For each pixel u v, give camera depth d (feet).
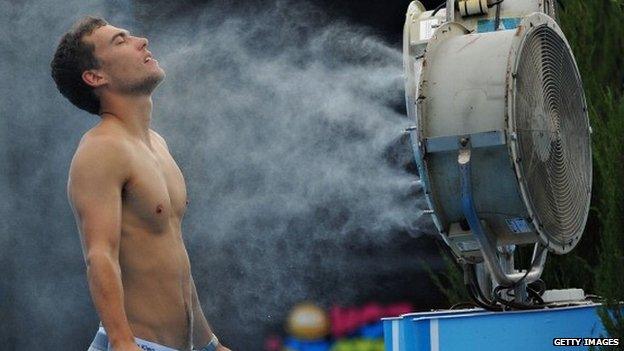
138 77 33.40
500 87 35.68
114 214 31.78
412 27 41.32
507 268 40.27
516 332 37.11
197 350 35.63
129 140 33.06
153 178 33.01
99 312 30.99
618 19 45.60
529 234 37.24
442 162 36.63
